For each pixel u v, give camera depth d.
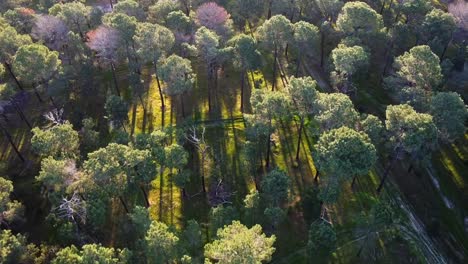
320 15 152.88
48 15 140.75
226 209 90.50
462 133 107.44
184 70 114.38
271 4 152.38
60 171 86.50
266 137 112.25
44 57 114.06
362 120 106.19
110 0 173.25
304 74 141.38
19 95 125.62
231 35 140.12
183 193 104.94
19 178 108.06
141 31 118.69
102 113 125.38
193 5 151.75
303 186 106.19
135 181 90.62
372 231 91.81
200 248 88.62
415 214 104.88
